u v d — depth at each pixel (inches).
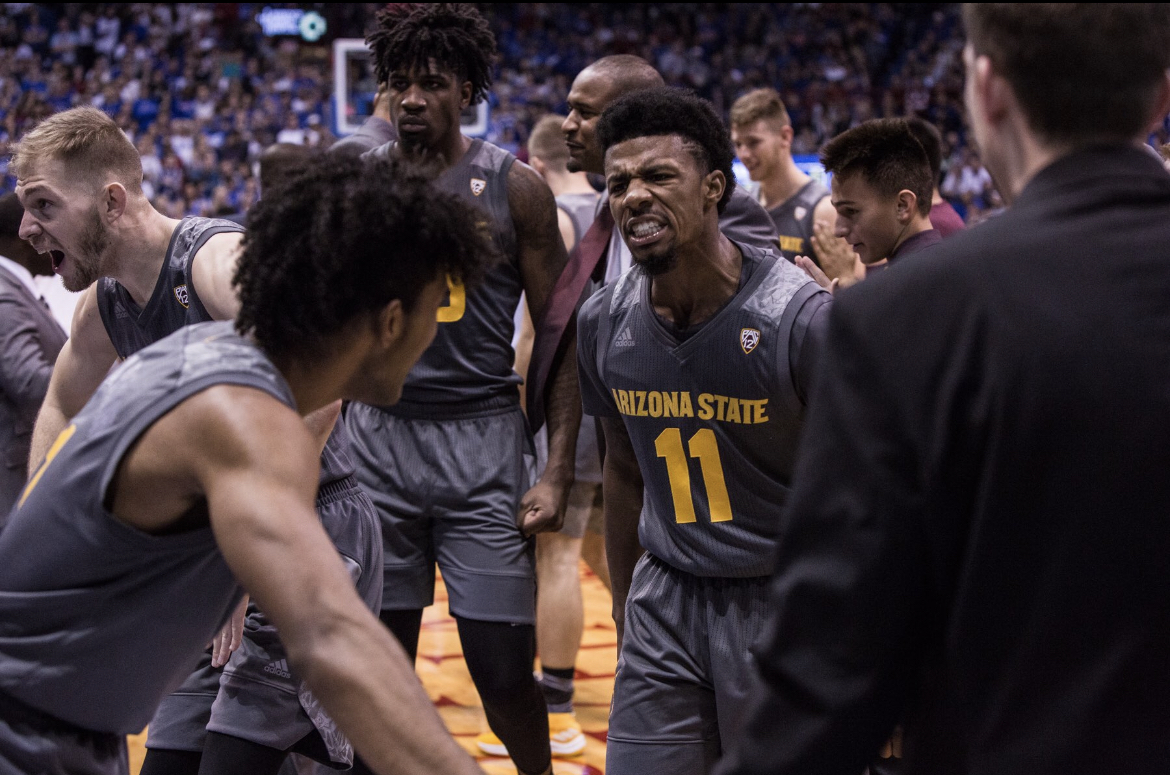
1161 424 36.3
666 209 75.2
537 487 106.0
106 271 83.0
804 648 39.1
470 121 474.3
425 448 105.6
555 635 137.5
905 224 110.3
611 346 81.2
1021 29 38.8
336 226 47.9
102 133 80.5
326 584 43.5
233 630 77.0
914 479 38.1
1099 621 36.9
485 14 724.7
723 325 75.7
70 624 49.1
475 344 105.7
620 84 116.1
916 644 39.8
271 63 663.8
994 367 37.1
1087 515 36.6
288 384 50.3
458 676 166.7
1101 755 36.9
